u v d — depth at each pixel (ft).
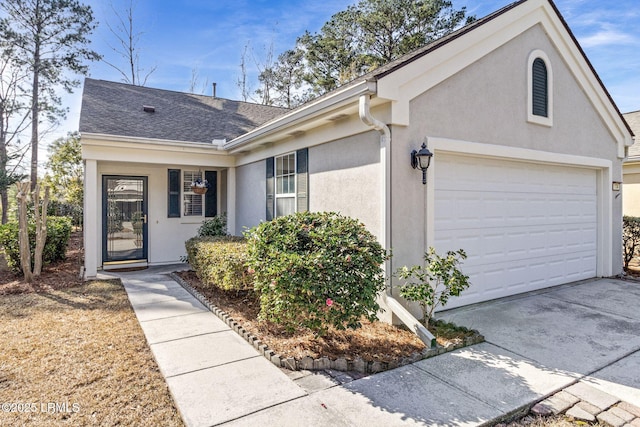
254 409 9.91
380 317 16.80
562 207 24.91
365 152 17.76
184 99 42.01
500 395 10.83
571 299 21.21
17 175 48.52
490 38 19.60
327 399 10.50
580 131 24.81
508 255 21.79
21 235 23.98
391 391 11.00
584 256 26.55
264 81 91.71
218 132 34.86
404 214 16.55
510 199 21.80
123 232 31.99
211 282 21.16
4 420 9.31
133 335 15.21
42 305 19.36
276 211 26.20
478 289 20.36
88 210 26.11
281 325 15.84
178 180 33.83
